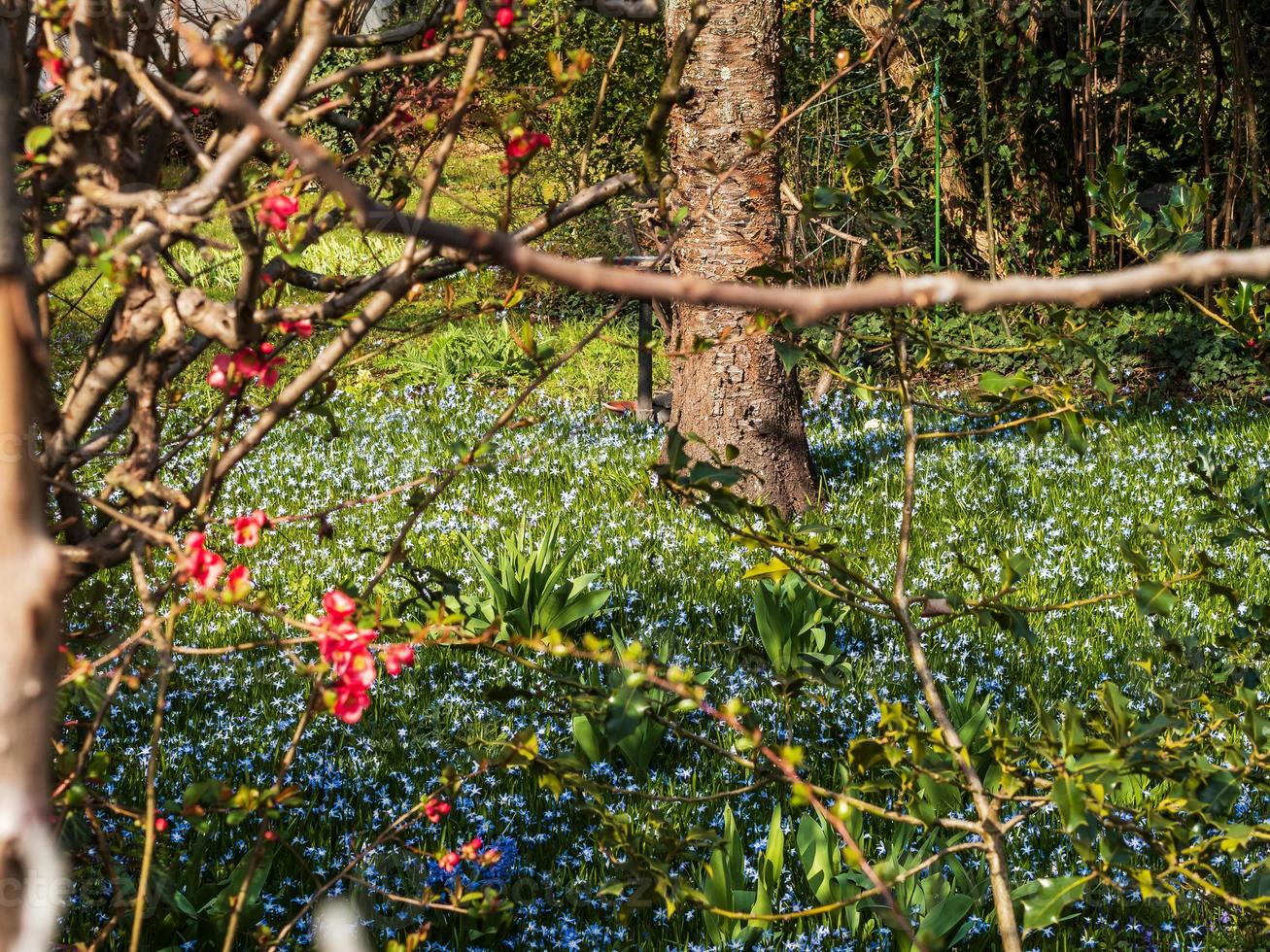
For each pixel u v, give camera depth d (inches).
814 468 290.5
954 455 310.7
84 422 70.7
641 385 351.9
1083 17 398.9
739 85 252.7
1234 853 85.3
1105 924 132.0
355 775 165.9
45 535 32.1
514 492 295.3
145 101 73.3
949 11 383.9
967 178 425.4
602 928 132.6
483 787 163.6
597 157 414.9
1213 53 389.1
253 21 71.5
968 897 124.5
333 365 74.5
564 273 28.5
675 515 276.1
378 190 82.0
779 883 137.9
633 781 164.1
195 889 125.0
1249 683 106.8
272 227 65.3
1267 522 115.3
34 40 75.9
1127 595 99.4
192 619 216.4
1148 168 439.8
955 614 101.6
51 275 62.7
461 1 70.6
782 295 26.7
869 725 179.0
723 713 79.5
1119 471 297.3
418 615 209.3
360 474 315.0
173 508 76.7
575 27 371.6
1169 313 387.9
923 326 101.1
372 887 96.9
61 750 76.6
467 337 409.4
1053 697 190.5
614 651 196.2
